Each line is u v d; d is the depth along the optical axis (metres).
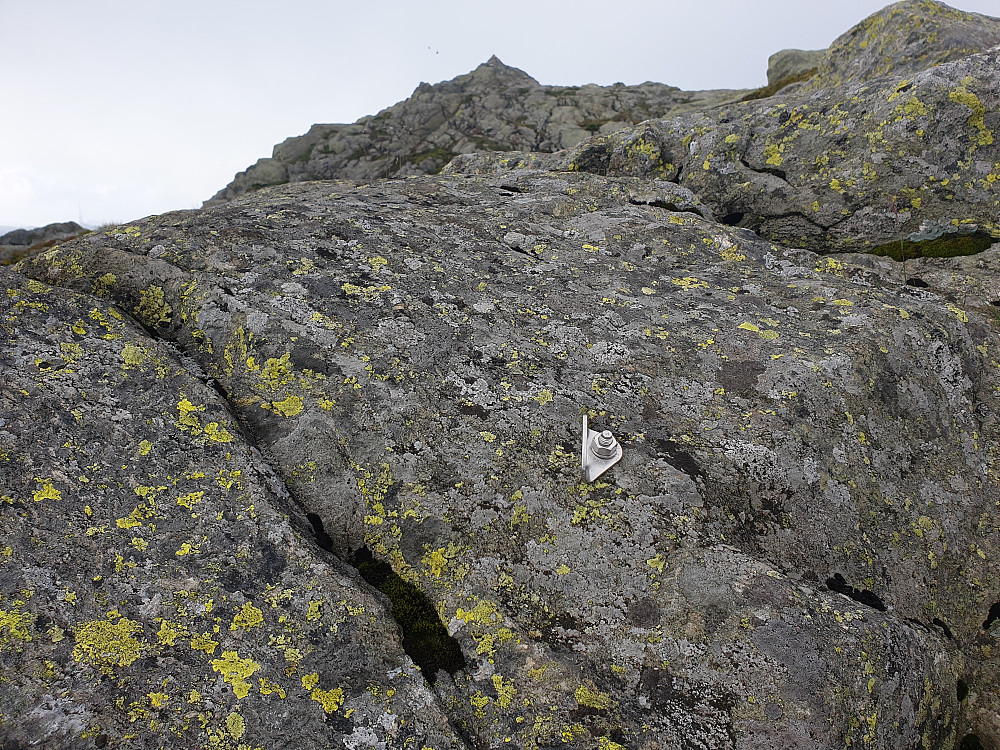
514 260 6.33
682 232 7.17
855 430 4.89
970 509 5.04
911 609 4.43
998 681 4.54
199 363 4.84
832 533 4.42
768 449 4.58
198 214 6.39
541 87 60.25
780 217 8.36
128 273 5.23
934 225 7.57
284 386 4.64
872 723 3.55
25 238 29.05
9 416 3.77
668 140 9.28
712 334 5.47
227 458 4.03
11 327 4.24
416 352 4.94
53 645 3.06
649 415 4.78
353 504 4.22
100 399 4.07
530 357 5.08
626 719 3.39
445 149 51.41
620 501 4.14
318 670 3.29
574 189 8.27
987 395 5.77
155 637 3.22
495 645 3.64
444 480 4.27
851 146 7.93
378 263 5.76
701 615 3.69
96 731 2.88
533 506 4.14
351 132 55.78
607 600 3.79
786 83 18.75
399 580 3.96
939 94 7.45
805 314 5.84
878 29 10.88
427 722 3.24
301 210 6.46
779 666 3.48
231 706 3.09
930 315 5.87
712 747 3.31
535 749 3.28
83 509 3.56
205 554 3.57
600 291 5.99
